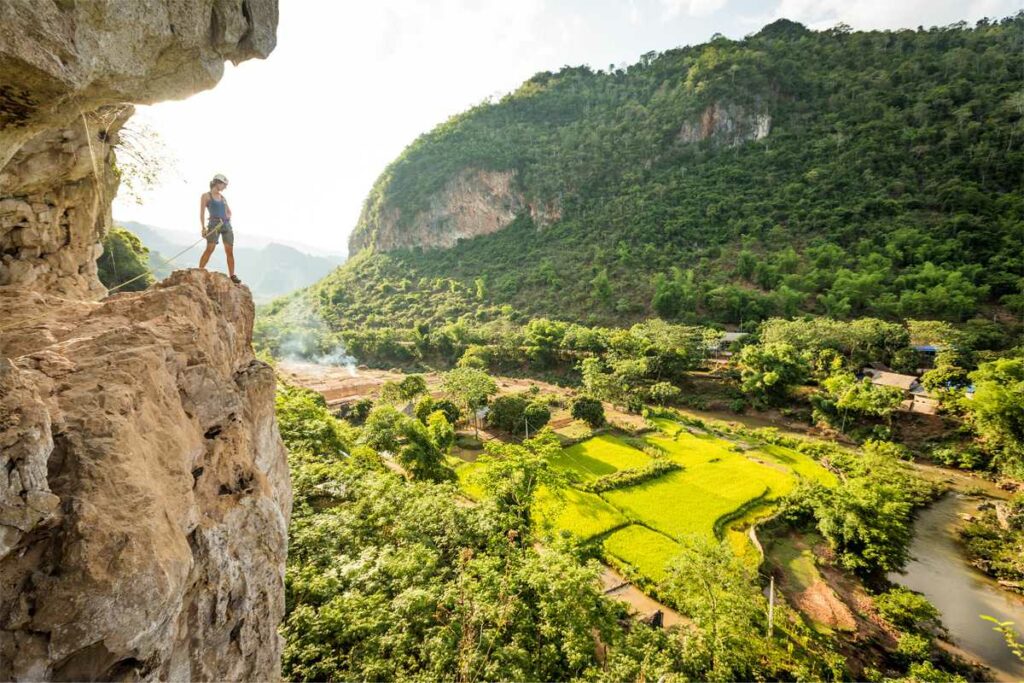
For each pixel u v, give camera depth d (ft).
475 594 51.06
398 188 540.11
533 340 248.11
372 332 330.34
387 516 61.87
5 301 24.00
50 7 15.84
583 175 446.60
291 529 55.16
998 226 256.73
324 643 40.60
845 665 65.36
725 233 338.54
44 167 27.35
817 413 167.53
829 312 235.20
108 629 13.76
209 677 19.93
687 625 66.80
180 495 18.44
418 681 39.19
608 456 133.90
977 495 118.83
